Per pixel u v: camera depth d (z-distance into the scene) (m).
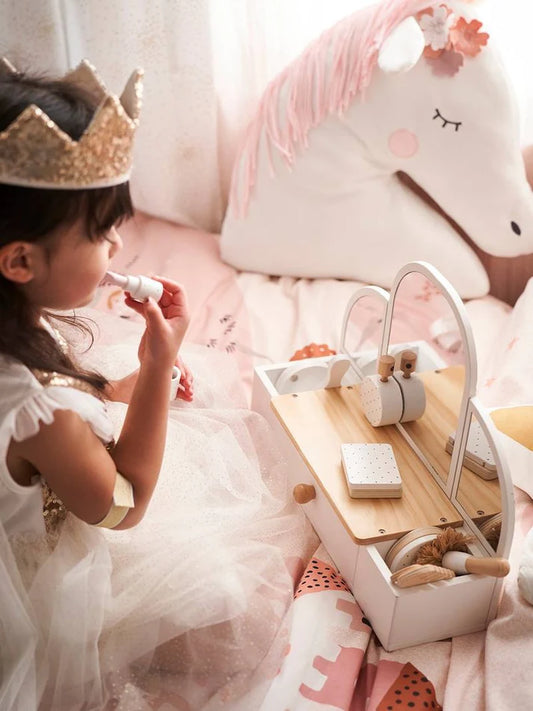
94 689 0.86
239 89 1.69
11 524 0.84
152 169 1.71
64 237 0.72
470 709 0.89
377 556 0.96
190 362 1.25
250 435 1.19
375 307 1.19
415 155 1.43
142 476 0.84
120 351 1.19
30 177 0.67
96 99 0.76
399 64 1.26
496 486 0.94
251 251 1.61
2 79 0.73
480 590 0.94
